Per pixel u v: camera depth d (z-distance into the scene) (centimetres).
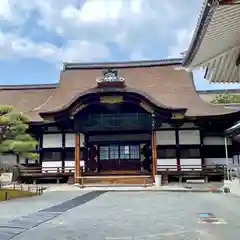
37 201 1961
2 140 2408
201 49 783
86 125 3584
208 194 2381
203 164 3588
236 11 603
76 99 3478
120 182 3425
